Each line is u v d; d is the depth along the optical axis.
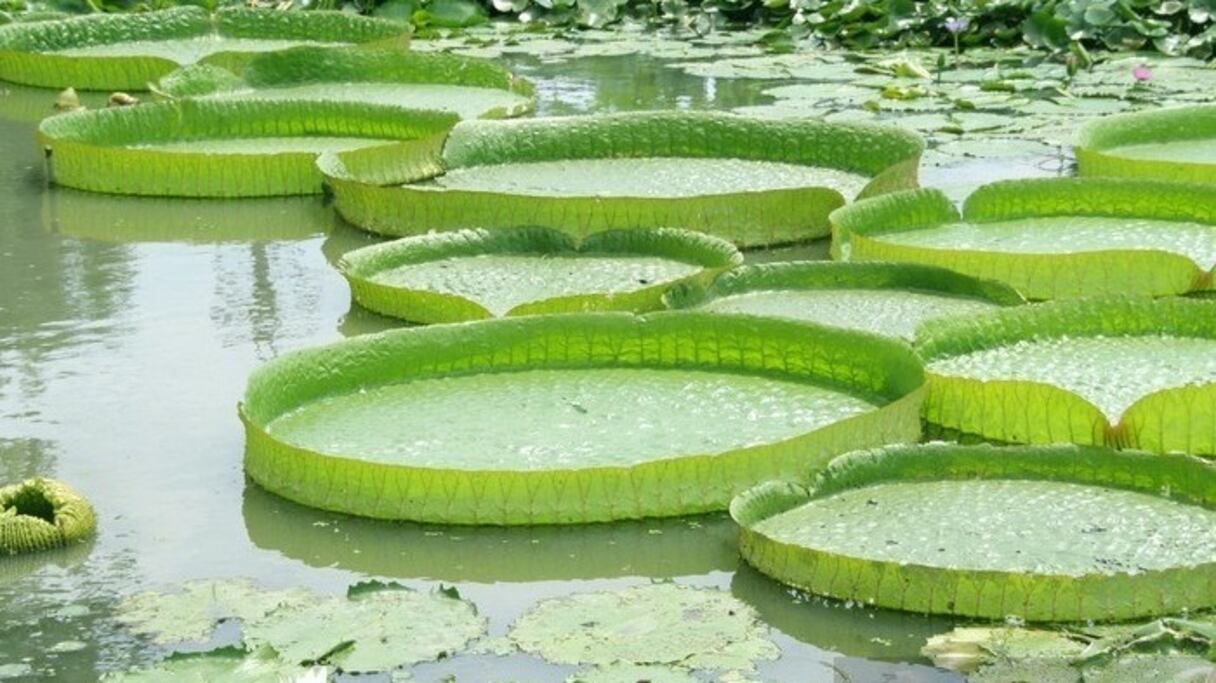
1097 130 10.19
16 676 4.75
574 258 8.26
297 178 9.98
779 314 7.28
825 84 12.62
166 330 7.62
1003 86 12.20
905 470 5.79
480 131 10.27
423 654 4.77
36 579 5.39
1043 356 6.82
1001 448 5.75
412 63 12.77
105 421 6.62
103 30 14.20
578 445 5.99
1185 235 8.48
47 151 10.21
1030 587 4.92
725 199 8.73
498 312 7.45
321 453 5.86
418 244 8.21
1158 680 4.52
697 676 4.66
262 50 14.15
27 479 5.90
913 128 11.05
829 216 8.31
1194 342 6.93
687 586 5.18
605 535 5.65
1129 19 13.68
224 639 4.93
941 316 6.83
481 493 5.68
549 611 5.02
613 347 6.76
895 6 14.34
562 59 13.85
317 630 4.91
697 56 13.87
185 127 10.92
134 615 5.09
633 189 9.64
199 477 6.13
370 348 6.58
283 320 7.73
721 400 6.39
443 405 6.39
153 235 9.15
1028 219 8.83
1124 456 5.64
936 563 5.11
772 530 5.42
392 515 5.76
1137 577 4.90
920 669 4.71
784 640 4.90
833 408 6.30
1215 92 12.02
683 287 7.27
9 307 7.97
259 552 5.56
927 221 8.71
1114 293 7.73
